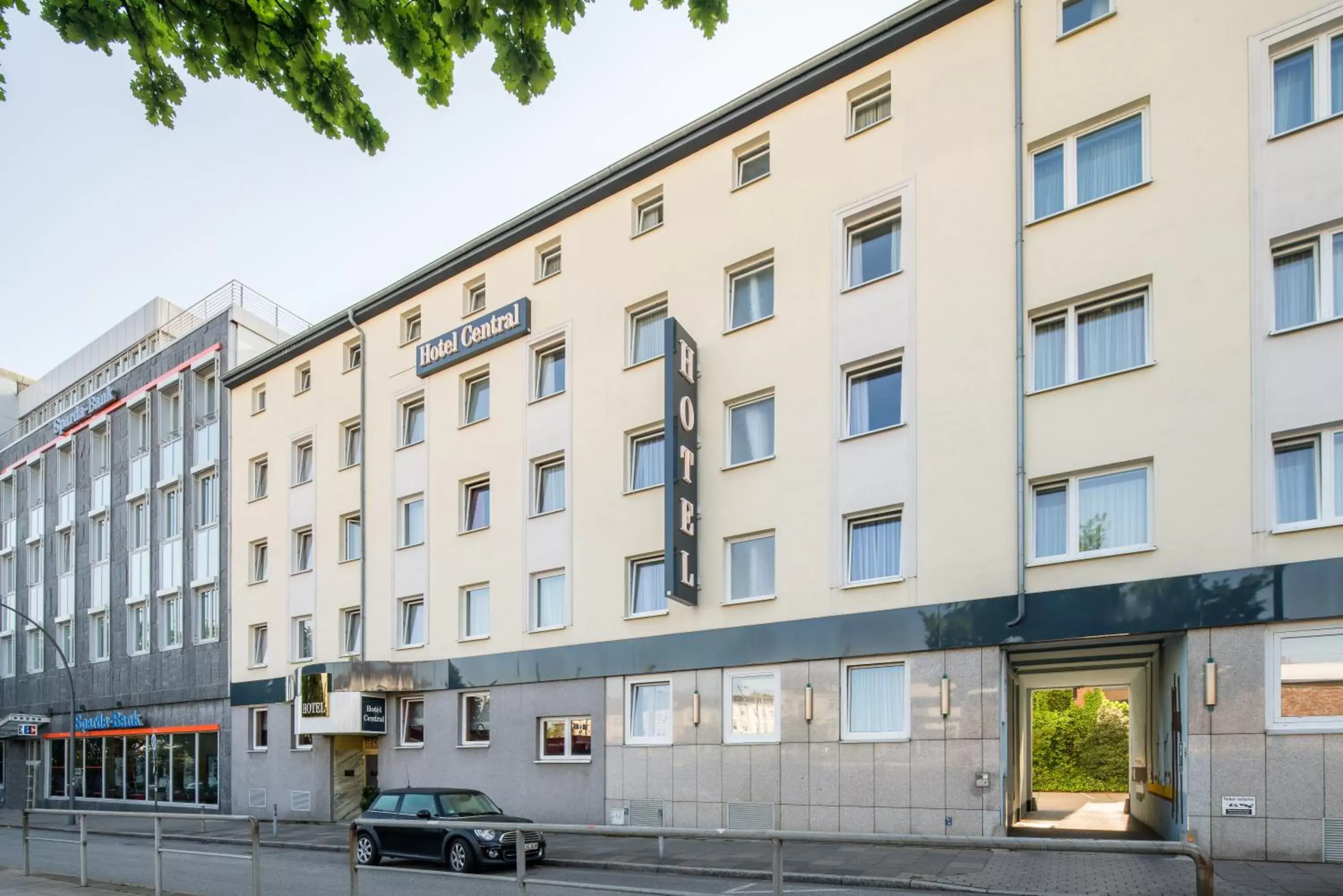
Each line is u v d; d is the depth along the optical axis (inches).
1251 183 557.0
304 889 514.9
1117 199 601.9
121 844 903.7
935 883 473.4
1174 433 564.4
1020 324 626.2
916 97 694.5
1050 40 641.0
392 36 226.5
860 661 666.8
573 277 899.4
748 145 794.8
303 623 1139.3
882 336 690.2
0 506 1835.6
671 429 741.3
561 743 840.3
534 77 227.9
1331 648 502.6
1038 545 613.6
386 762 981.8
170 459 1385.3
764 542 742.5
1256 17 565.3
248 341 1320.1
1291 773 502.3
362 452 1075.3
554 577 883.4
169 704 1307.8
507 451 931.3
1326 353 525.0
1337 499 518.9
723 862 576.4
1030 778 965.2
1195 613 540.1
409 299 1061.8
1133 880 453.1
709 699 734.5
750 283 784.3
